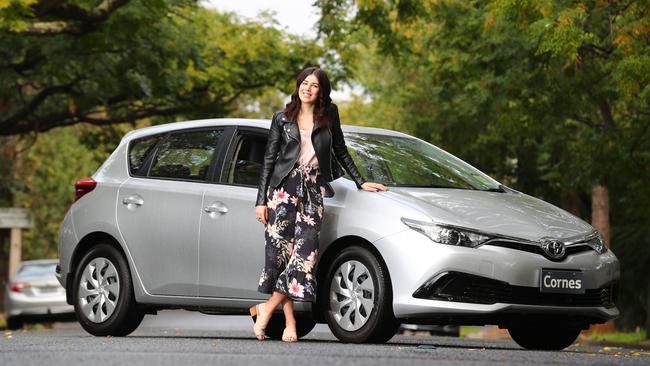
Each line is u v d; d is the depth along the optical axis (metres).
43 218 47.06
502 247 8.85
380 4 23.89
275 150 9.33
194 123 10.76
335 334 9.23
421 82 34.06
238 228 9.88
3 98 26.03
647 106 19.73
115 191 10.96
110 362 6.64
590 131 21.98
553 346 10.28
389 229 8.91
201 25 27.55
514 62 21.58
